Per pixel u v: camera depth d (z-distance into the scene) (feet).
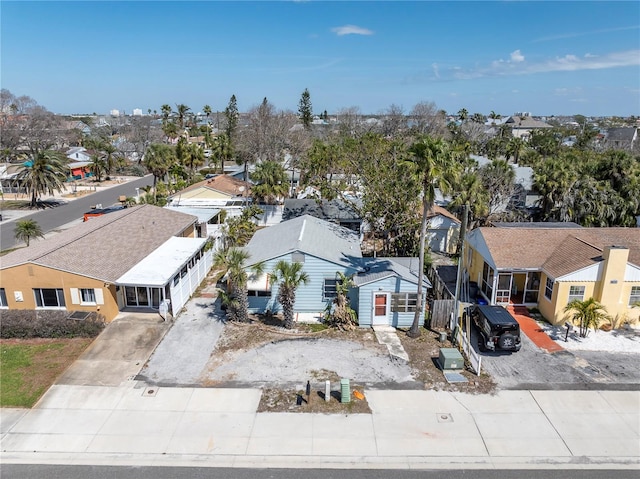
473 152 250.98
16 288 74.95
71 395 56.54
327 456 46.85
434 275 86.12
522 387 58.80
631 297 74.69
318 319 78.18
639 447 48.49
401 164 65.82
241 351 67.00
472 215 115.14
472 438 49.55
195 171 253.44
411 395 57.00
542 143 260.01
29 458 46.34
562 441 49.26
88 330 70.79
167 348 67.67
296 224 95.91
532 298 83.30
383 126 280.10
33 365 63.10
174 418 52.47
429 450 47.73
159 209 115.24
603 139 327.67
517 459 46.65
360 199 127.44
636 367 63.62
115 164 270.26
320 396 56.59
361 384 59.26
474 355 62.69
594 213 119.85
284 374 61.36
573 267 74.59
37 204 180.75
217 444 48.42
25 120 341.41
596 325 71.87
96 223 102.01
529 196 149.28
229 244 116.37
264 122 225.35
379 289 74.18
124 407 54.39
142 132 359.05
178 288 81.05
